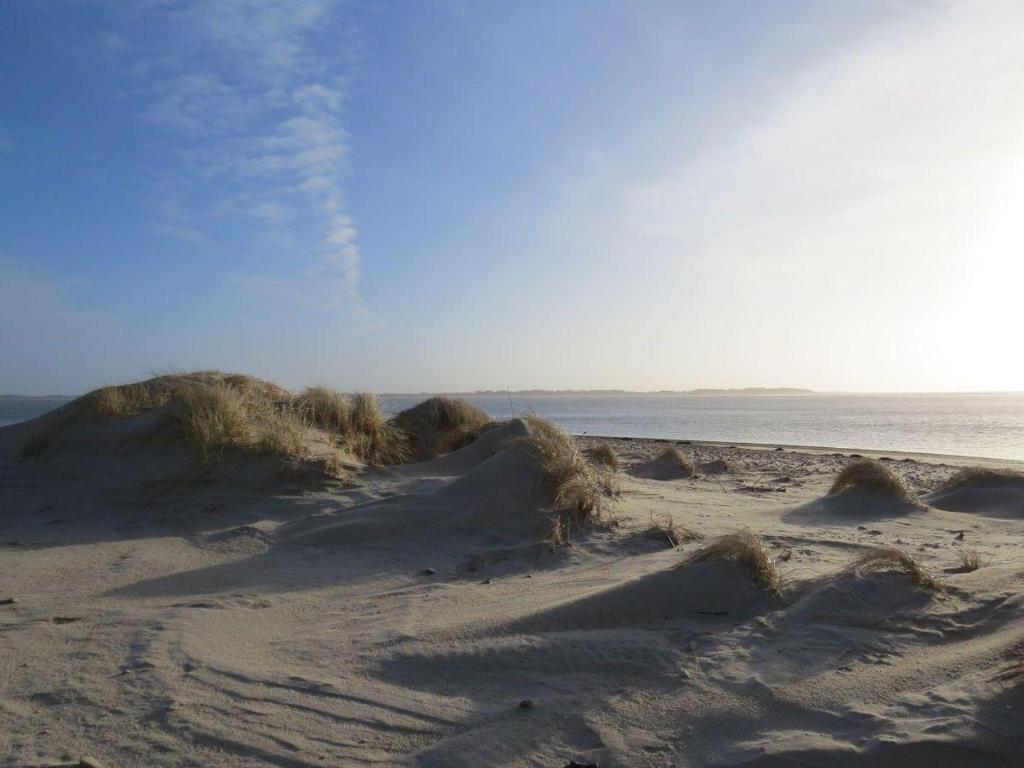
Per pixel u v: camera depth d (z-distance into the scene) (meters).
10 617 4.96
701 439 31.31
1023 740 2.99
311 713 3.42
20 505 8.60
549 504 7.79
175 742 3.16
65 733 3.24
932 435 33.38
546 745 3.13
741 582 4.94
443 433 12.56
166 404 10.33
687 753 3.08
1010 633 4.00
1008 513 8.78
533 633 4.32
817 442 28.58
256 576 6.20
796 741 3.08
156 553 6.98
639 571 5.62
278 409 10.84
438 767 2.96
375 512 7.77
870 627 4.33
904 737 3.03
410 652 4.10
